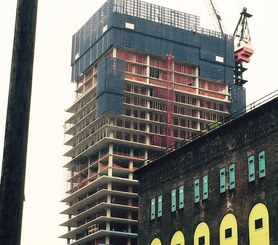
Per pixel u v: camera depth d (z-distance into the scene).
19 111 6.58
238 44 185.75
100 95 154.88
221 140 57.03
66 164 165.00
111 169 146.38
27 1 6.78
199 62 171.12
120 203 143.88
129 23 163.88
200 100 168.00
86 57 172.75
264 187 49.91
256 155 51.72
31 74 6.73
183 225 60.62
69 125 173.12
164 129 157.88
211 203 56.78
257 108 51.66
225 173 55.56
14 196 6.37
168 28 168.75
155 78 162.00
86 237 143.62
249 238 50.69
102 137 153.12
